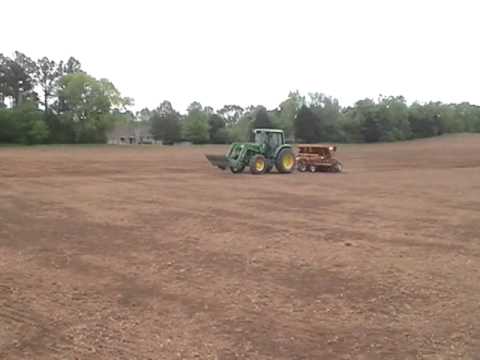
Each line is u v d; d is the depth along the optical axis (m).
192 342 4.86
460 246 8.91
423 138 87.88
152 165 32.34
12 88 87.25
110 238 9.51
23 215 12.04
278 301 6.04
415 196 16.02
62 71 90.19
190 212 12.53
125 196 15.73
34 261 7.88
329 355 4.58
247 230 10.27
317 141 81.75
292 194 16.39
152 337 4.97
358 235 9.83
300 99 85.69
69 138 77.88
